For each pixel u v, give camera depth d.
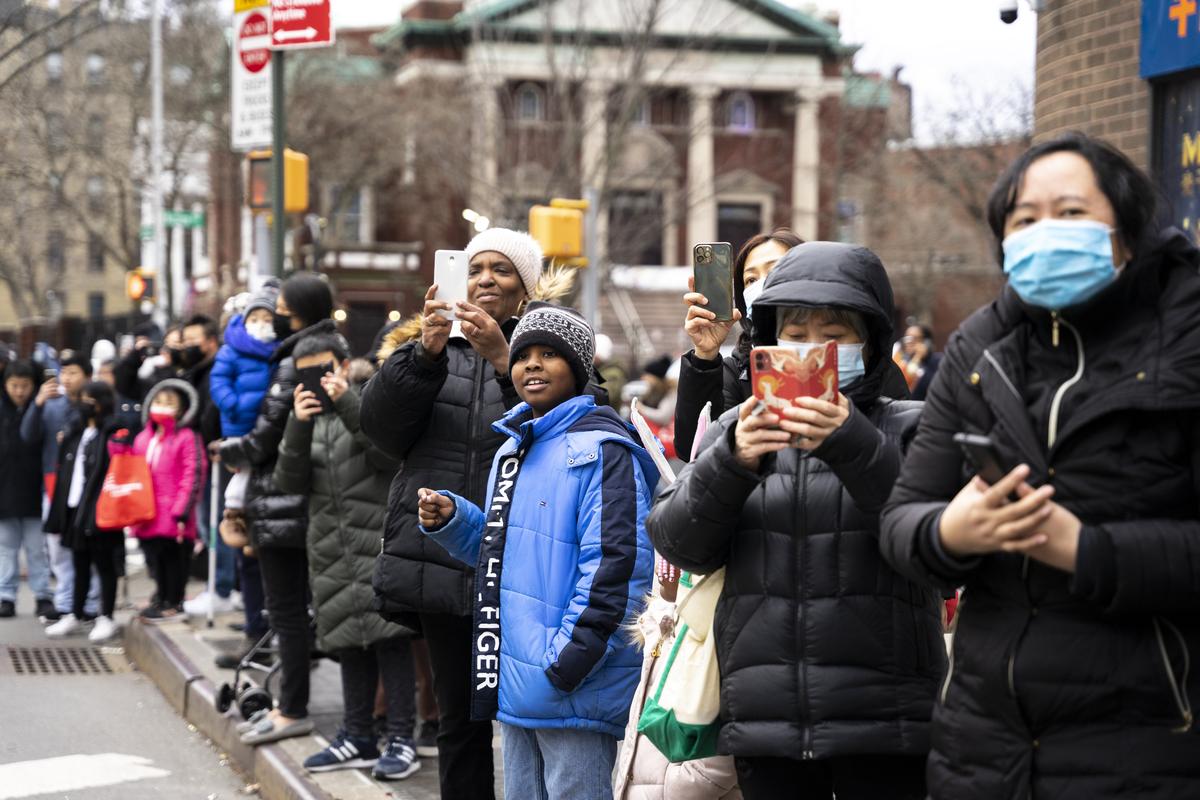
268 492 7.01
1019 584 2.84
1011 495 2.72
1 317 81.94
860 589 3.46
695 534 3.52
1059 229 2.72
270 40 10.13
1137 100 8.33
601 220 35.03
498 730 7.52
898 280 44.88
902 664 3.45
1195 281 2.76
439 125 37.97
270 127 10.55
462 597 5.15
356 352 30.48
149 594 13.31
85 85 38.91
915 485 3.04
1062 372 2.83
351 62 43.31
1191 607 2.69
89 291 80.38
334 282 47.78
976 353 2.96
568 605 4.44
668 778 4.50
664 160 38.84
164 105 37.59
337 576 6.50
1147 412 2.74
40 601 12.37
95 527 10.96
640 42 29.38
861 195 46.25
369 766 6.64
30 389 12.27
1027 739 2.83
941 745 2.98
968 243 46.03
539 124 36.12
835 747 3.43
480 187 35.75
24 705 8.90
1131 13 8.34
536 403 4.63
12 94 28.08
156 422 10.62
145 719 8.61
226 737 7.74
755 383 3.30
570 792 4.46
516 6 41.22
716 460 3.43
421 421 5.33
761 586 3.53
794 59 52.06
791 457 3.55
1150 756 2.73
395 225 49.75
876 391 3.67
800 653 3.48
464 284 5.18
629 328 48.41
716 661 3.88
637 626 4.41
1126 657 2.75
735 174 52.06
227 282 43.94
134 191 41.59
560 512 4.46
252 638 8.89
